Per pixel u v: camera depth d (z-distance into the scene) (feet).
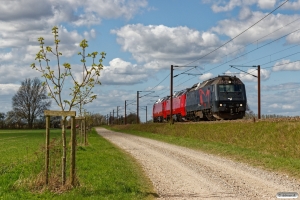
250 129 104.58
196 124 149.18
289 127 87.92
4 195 38.17
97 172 55.26
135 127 267.39
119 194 41.24
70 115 42.42
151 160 76.89
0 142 142.92
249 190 45.73
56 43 43.04
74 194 39.34
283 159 69.36
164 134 176.14
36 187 42.19
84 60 43.14
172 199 41.06
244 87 147.84
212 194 43.60
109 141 142.20
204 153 90.27
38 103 340.59
